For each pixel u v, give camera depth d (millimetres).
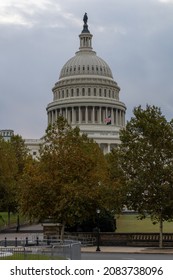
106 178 68000
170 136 62406
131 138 63781
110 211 69625
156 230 85312
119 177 63469
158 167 61156
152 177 60844
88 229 73875
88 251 58719
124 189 61594
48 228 75062
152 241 65375
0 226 101875
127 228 88562
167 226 92000
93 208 65812
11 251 44969
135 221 99938
